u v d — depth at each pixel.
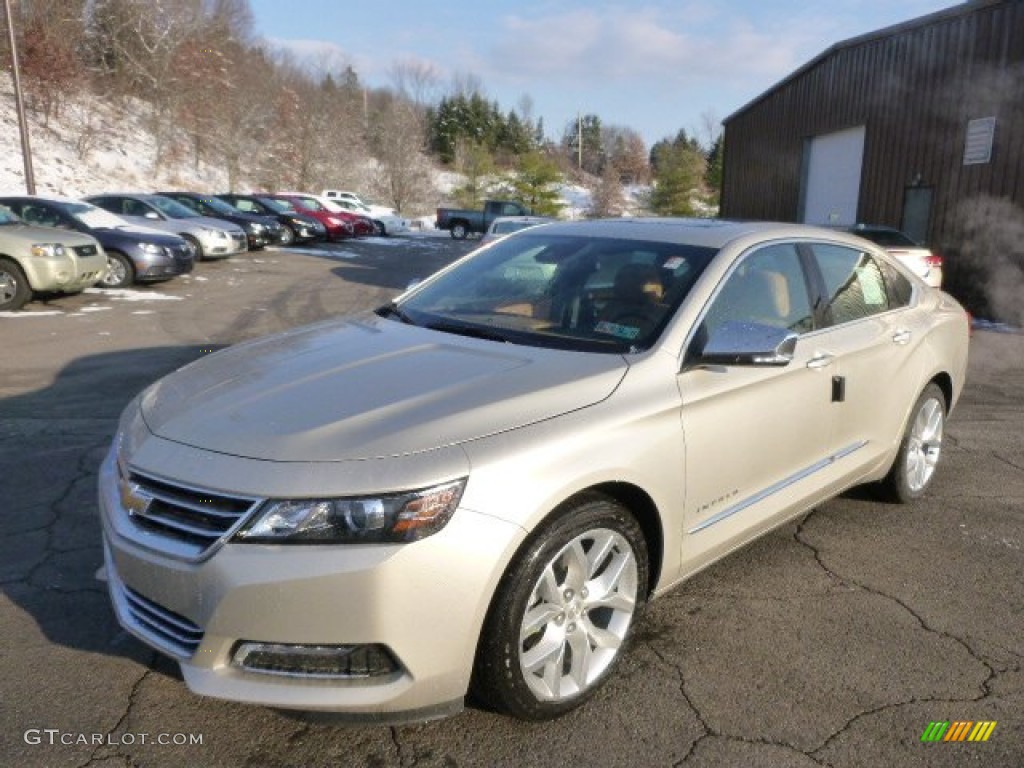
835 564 3.94
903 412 4.34
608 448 2.68
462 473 2.38
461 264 4.21
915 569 3.89
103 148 39.00
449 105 88.75
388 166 58.72
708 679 2.97
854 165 18.31
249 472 2.35
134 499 2.51
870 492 4.73
